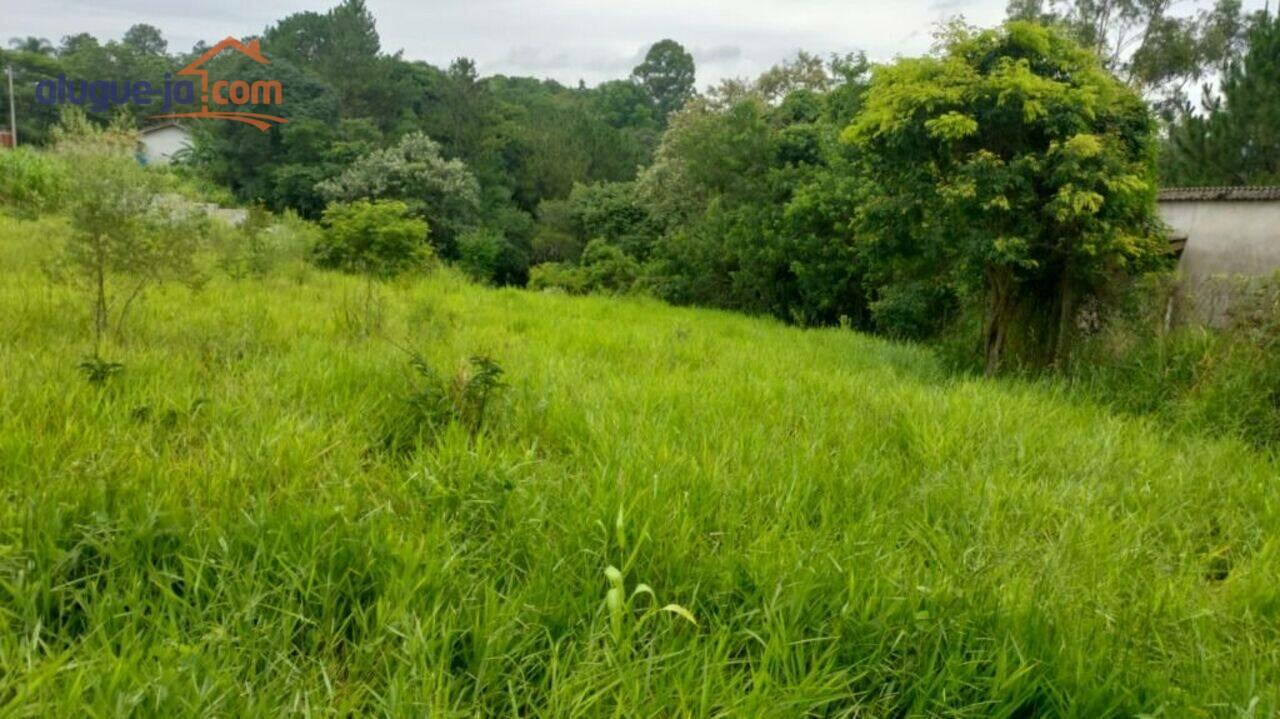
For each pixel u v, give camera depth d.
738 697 1.78
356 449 3.17
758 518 2.77
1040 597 2.29
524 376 4.83
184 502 2.48
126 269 4.99
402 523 2.53
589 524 2.49
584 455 3.39
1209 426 5.20
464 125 46.84
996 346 7.90
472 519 2.58
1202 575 2.89
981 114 7.27
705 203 24.75
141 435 2.98
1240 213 12.34
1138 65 26.64
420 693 1.68
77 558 2.04
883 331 15.91
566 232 36.94
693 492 2.89
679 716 1.74
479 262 34.47
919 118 7.42
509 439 3.47
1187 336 6.55
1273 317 5.85
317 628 1.97
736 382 5.43
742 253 19.34
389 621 1.94
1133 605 2.43
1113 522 3.23
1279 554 3.02
